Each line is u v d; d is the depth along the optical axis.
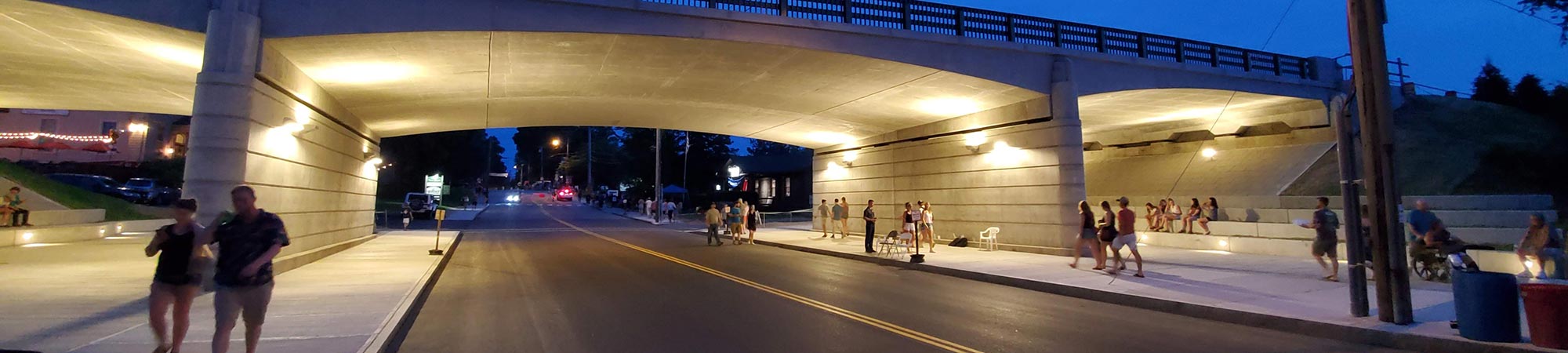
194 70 13.37
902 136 21.91
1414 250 10.72
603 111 20.56
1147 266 13.12
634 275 12.91
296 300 8.84
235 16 10.32
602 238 24.81
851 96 17.39
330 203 16.06
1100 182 27.23
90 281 9.93
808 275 12.95
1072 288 10.41
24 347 5.84
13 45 11.93
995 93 16.42
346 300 8.78
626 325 7.71
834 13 13.88
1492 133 20.44
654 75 15.39
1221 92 18.38
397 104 17.30
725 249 19.81
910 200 21.48
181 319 5.00
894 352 6.35
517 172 141.88
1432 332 6.68
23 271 11.00
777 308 8.92
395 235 23.77
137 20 10.18
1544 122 20.98
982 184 18.28
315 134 14.49
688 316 8.30
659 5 12.19
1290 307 8.36
